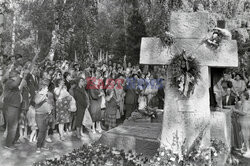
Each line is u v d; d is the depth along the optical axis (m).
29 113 7.36
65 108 7.82
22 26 21.53
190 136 4.66
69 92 8.43
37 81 8.49
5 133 7.53
